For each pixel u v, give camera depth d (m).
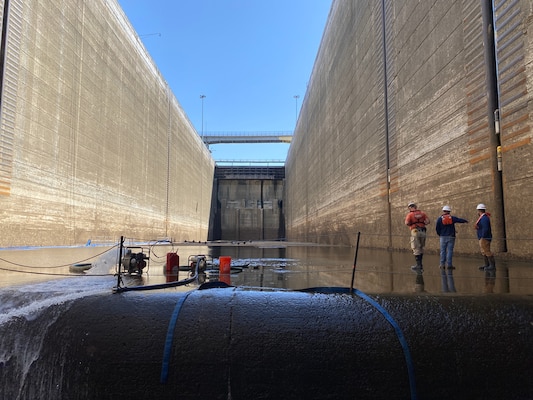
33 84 18.59
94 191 25.16
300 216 49.84
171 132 44.00
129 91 31.20
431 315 4.09
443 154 12.81
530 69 8.78
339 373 3.79
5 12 16.59
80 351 4.04
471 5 11.12
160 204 40.00
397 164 16.88
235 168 72.50
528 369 3.83
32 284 6.33
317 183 37.62
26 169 18.16
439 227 8.73
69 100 21.95
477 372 3.82
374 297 4.41
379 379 3.77
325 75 33.38
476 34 10.89
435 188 13.36
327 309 4.16
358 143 23.00
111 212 27.89
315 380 3.79
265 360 3.81
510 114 9.48
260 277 7.73
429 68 13.84
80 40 23.12
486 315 4.10
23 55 17.80
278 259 13.41
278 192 72.12
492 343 3.92
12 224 17.17
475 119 10.95
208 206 65.62
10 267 9.91
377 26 19.42
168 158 42.88
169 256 8.02
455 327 4.00
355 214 23.75
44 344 4.20
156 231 38.56
